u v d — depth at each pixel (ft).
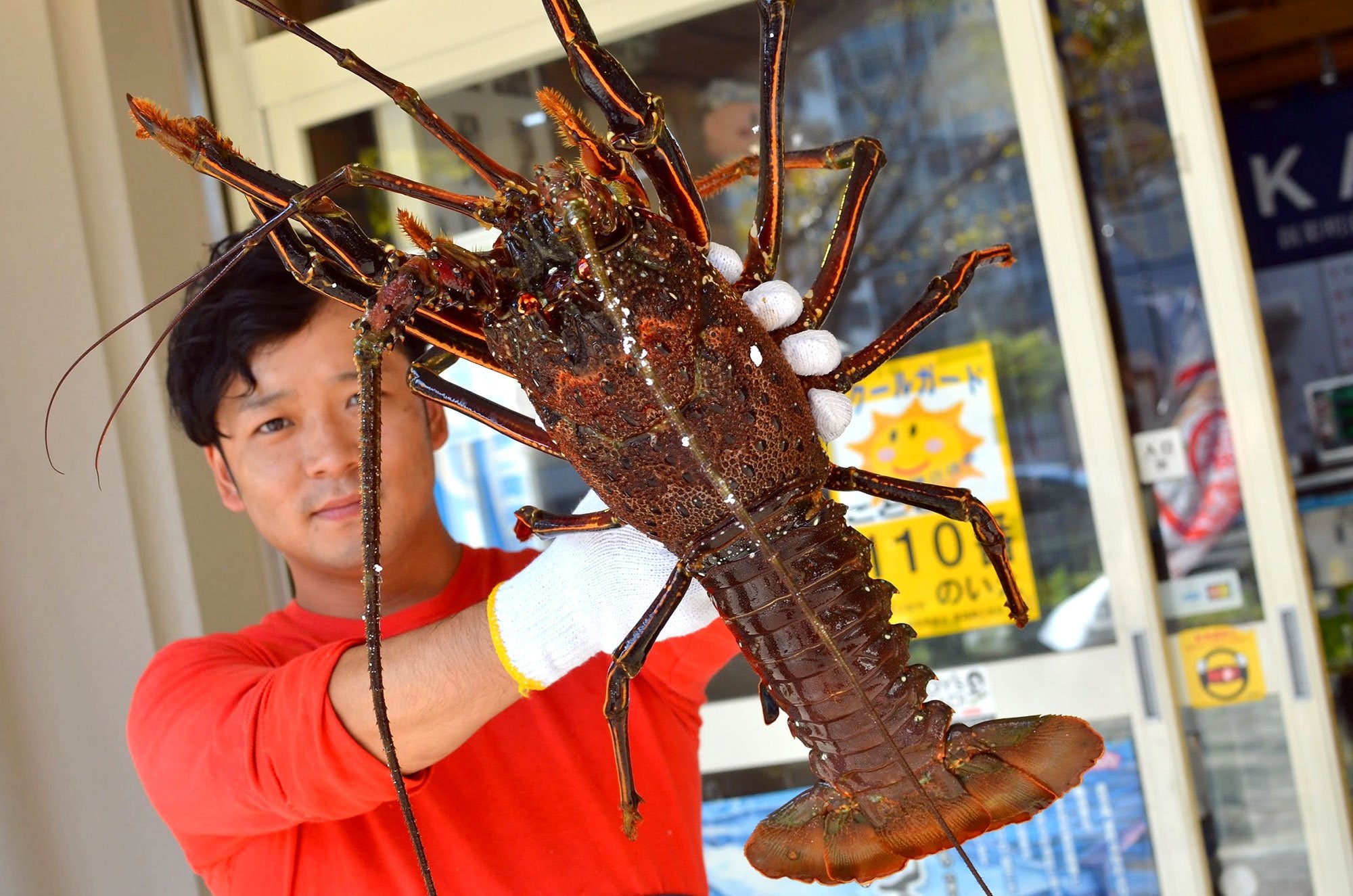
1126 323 7.48
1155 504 7.47
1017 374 7.63
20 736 7.34
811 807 4.47
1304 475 12.83
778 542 3.69
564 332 3.46
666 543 3.71
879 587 4.00
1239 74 12.82
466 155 3.46
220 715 4.06
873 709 3.35
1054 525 7.57
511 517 8.46
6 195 7.67
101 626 7.66
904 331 4.16
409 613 5.01
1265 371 7.21
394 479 4.88
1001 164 7.61
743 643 3.91
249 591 8.21
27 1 7.76
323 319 4.80
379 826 4.44
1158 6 7.27
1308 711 7.18
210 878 4.73
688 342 3.46
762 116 3.82
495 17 8.14
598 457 3.59
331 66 8.43
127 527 7.74
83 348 7.74
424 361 4.21
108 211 7.88
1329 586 12.01
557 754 4.68
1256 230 13.16
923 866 7.79
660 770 4.89
